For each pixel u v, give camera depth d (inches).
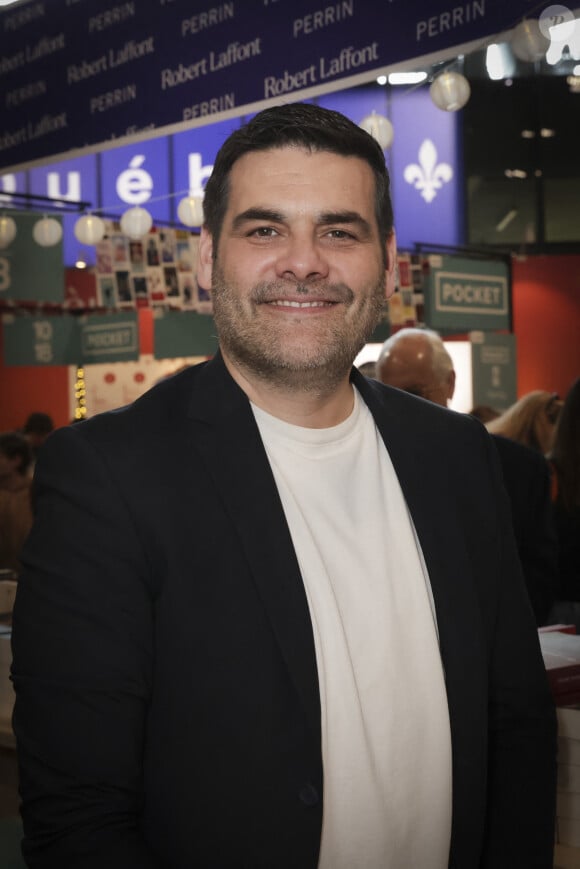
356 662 47.2
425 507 51.7
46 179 431.5
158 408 49.3
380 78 107.3
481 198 413.4
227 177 49.3
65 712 42.8
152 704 44.7
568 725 64.2
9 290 217.3
